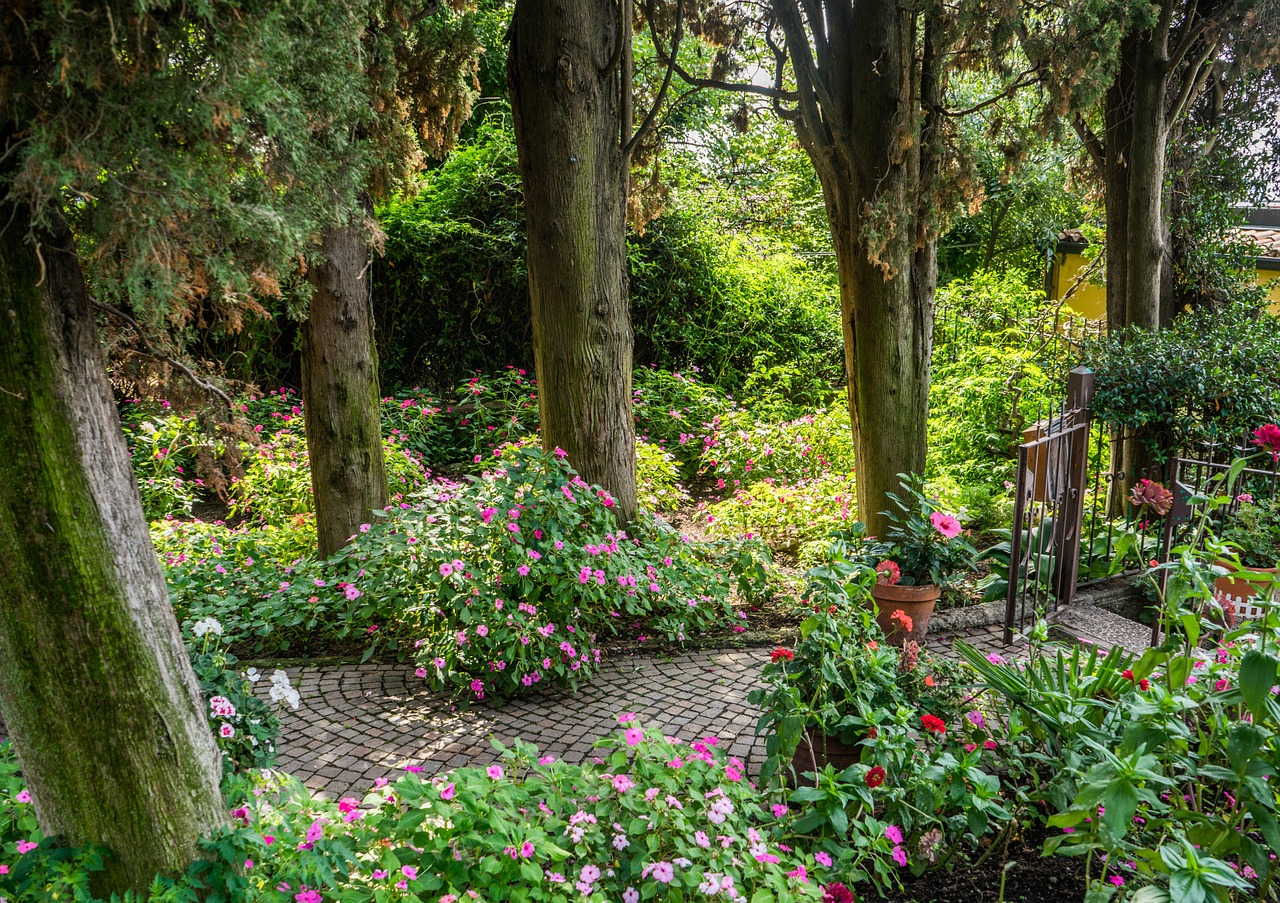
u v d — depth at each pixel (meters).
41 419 1.75
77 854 1.90
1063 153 13.20
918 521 4.72
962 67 5.39
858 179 5.33
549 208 5.29
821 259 14.46
